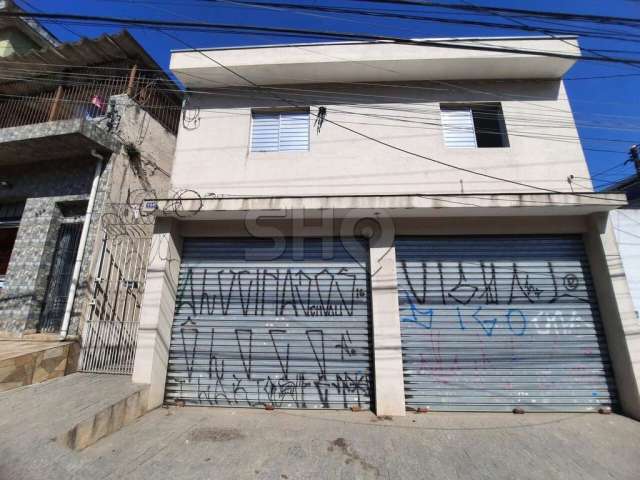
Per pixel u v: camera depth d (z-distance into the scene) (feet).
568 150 19.66
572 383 17.03
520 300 18.08
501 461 12.01
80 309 20.29
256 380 17.46
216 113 21.35
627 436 14.02
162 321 17.58
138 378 16.58
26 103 28.84
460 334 17.69
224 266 19.22
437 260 18.76
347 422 15.23
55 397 14.53
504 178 19.31
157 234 18.76
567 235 19.02
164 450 12.12
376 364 16.79
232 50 20.62
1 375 15.30
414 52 19.88
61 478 9.81
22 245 23.02
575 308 17.94
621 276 17.24
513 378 17.12
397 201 17.54
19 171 25.29
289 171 19.99
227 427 14.40
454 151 19.89
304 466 11.44
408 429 14.55
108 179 22.93
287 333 18.01
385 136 20.36
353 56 20.04
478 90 21.02
